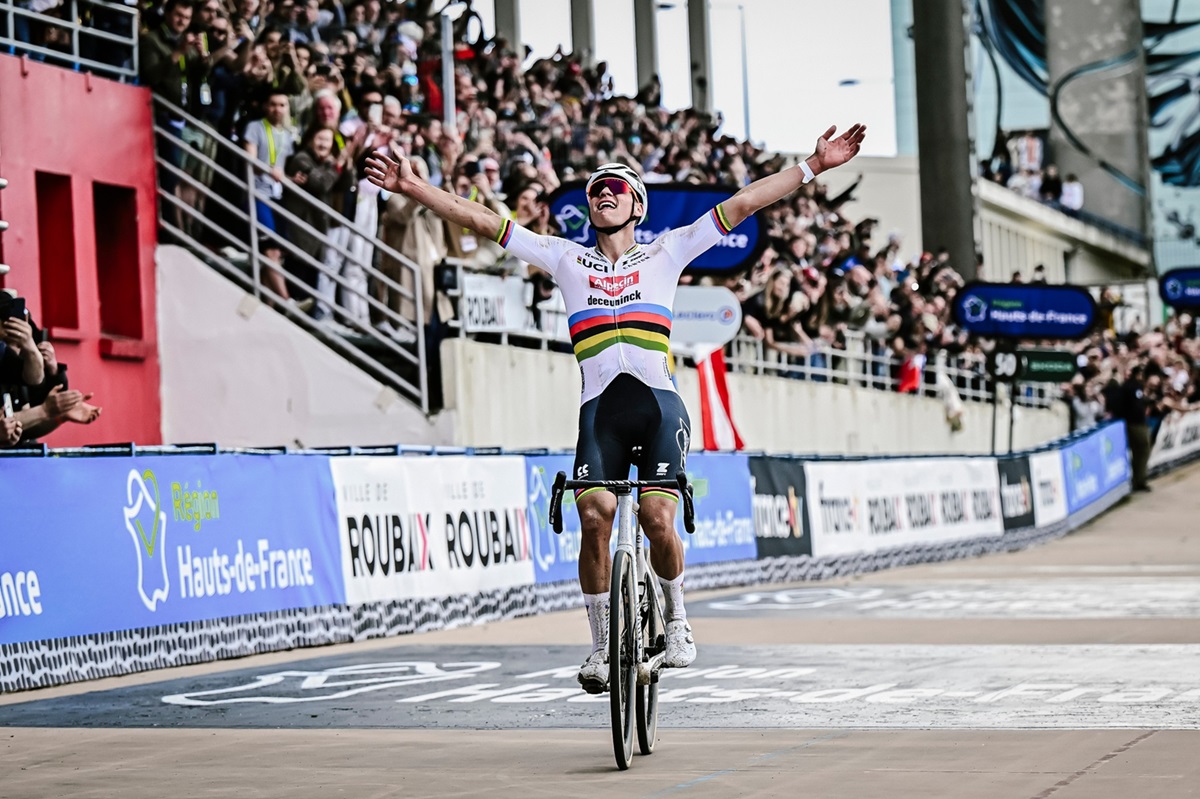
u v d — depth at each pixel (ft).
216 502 36.11
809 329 82.84
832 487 63.26
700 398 64.23
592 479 21.38
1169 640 36.70
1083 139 174.09
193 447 35.65
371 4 63.16
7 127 49.98
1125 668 31.35
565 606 48.52
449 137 59.00
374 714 27.30
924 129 116.78
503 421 57.41
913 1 118.01
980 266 119.24
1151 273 172.35
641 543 22.18
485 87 71.31
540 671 33.19
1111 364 120.57
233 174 55.62
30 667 30.96
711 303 62.23
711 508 55.11
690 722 25.45
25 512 31.35
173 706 28.78
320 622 38.68
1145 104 172.76
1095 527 89.04
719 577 55.06
